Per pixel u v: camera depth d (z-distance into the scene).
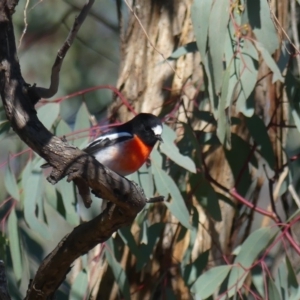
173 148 9.16
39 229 9.33
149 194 9.30
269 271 9.82
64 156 5.84
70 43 6.18
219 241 10.52
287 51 9.02
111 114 10.57
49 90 6.21
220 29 8.42
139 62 10.55
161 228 9.62
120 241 10.21
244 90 8.77
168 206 9.12
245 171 10.15
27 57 14.63
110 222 6.12
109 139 8.77
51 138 5.88
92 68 14.80
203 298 9.05
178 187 9.91
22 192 9.95
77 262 10.55
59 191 9.84
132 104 10.50
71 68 14.61
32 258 11.05
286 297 9.44
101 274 10.37
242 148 10.07
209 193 9.77
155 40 10.52
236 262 9.23
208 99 9.67
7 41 6.32
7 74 6.19
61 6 14.87
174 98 10.36
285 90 9.84
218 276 9.17
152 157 9.38
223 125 8.52
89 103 14.33
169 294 10.10
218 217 9.77
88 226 6.24
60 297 10.12
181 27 10.51
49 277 6.60
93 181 5.84
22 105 6.06
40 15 14.72
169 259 10.31
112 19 15.14
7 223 10.71
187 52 9.28
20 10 14.39
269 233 9.21
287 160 10.02
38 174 9.54
